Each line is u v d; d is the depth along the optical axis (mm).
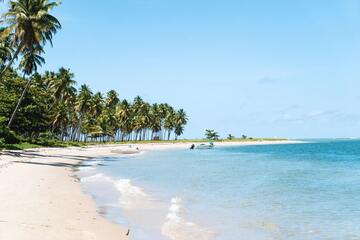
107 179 31234
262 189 27094
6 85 77812
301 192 25844
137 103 167875
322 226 15602
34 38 47656
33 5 46781
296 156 80812
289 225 15727
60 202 18016
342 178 35219
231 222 16109
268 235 14031
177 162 57688
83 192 22812
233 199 22531
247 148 143625
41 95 89500
